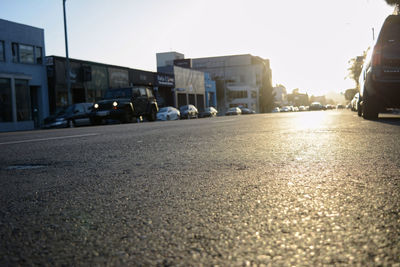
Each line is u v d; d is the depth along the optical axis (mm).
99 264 1104
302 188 2029
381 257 1086
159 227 1446
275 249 1174
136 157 3605
